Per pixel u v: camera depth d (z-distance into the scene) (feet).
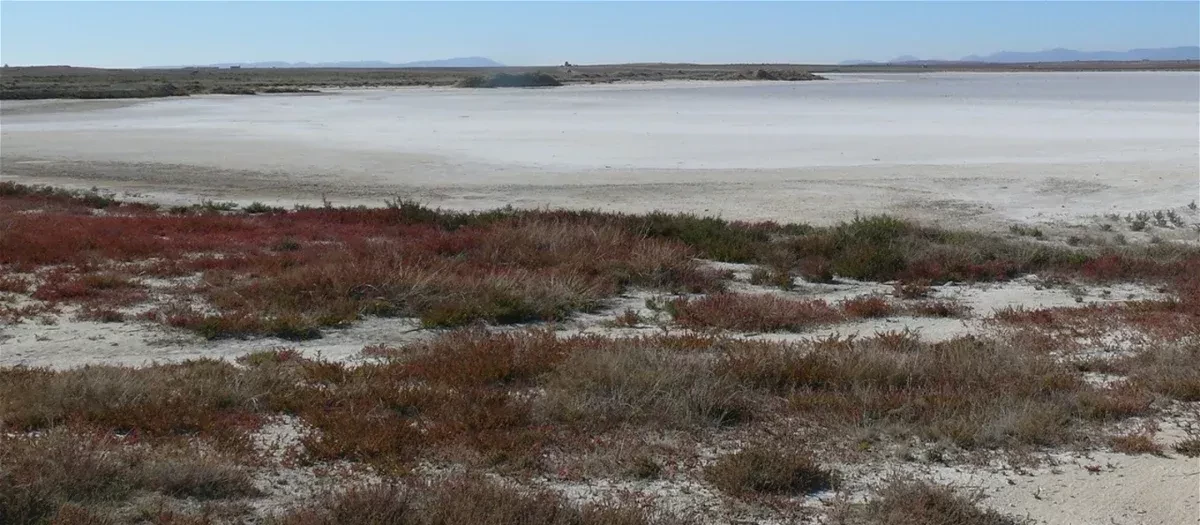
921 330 36.17
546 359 28.43
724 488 19.11
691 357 27.37
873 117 173.47
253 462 20.20
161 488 18.43
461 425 22.18
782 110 195.00
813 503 18.62
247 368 27.89
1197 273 48.91
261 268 45.19
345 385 25.71
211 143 130.31
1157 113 175.22
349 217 68.03
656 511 17.90
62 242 50.93
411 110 199.00
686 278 46.32
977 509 18.11
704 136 138.51
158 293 40.75
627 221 61.93
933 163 107.24
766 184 92.79
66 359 30.48
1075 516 18.15
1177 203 80.23
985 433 22.08
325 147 124.98
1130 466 20.63
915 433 22.44
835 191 88.43
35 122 166.50
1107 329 35.37
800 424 23.25
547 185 93.20
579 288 41.60
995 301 43.62
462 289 39.91
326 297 38.91
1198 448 21.39
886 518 17.70
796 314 37.99
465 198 86.02
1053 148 119.44
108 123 164.14
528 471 19.93
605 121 166.20
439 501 17.56
